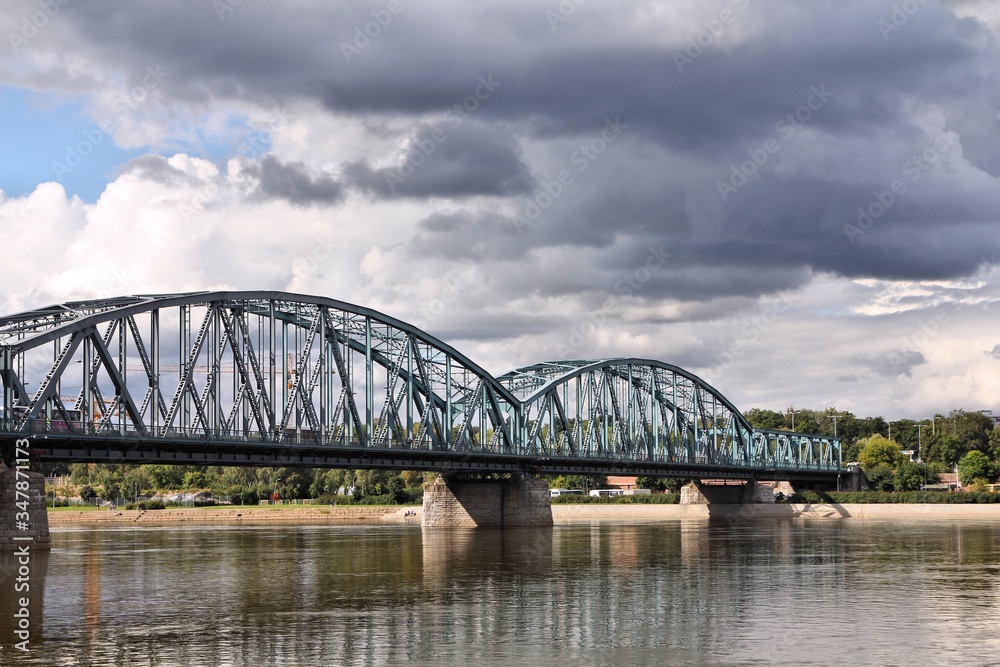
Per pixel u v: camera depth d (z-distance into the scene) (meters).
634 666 42.00
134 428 85.62
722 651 44.56
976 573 71.06
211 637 47.72
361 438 107.12
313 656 43.88
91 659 43.22
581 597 60.06
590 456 143.88
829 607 55.84
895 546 95.31
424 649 45.19
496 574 71.81
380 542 105.12
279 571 74.06
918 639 46.84
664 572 72.69
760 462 191.38
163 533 130.38
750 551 90.25
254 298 95.75
